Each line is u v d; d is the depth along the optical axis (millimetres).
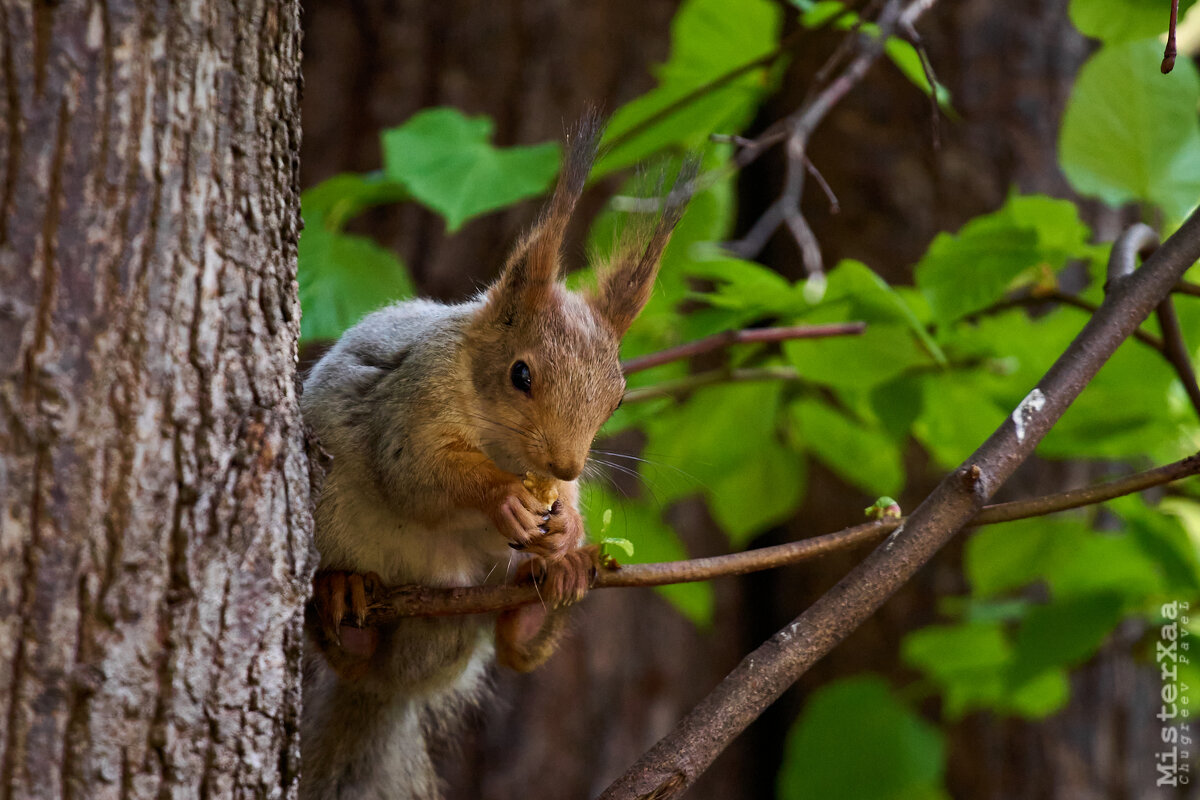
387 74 5812
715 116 5617
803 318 5605
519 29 5820
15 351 5371
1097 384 5609
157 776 5387
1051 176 5824
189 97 5391
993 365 5648
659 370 5668
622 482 5812
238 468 5402
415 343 5543
